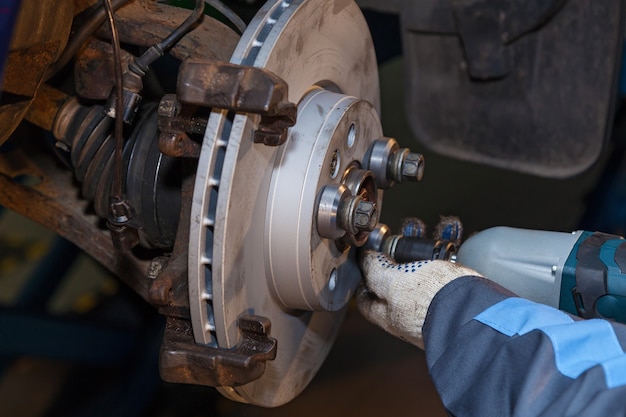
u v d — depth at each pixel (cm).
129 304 160
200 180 71
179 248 80
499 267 92
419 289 82
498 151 152
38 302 160
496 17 136
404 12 146
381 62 168
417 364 189
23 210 100
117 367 157
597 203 183
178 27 83
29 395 170
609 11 131
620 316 86
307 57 82
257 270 81
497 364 68
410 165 89
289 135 81
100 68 86
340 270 90
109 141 88
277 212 81
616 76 137
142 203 86
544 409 63
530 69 142
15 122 81
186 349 77
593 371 63
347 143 85
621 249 87
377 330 199
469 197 229
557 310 73
